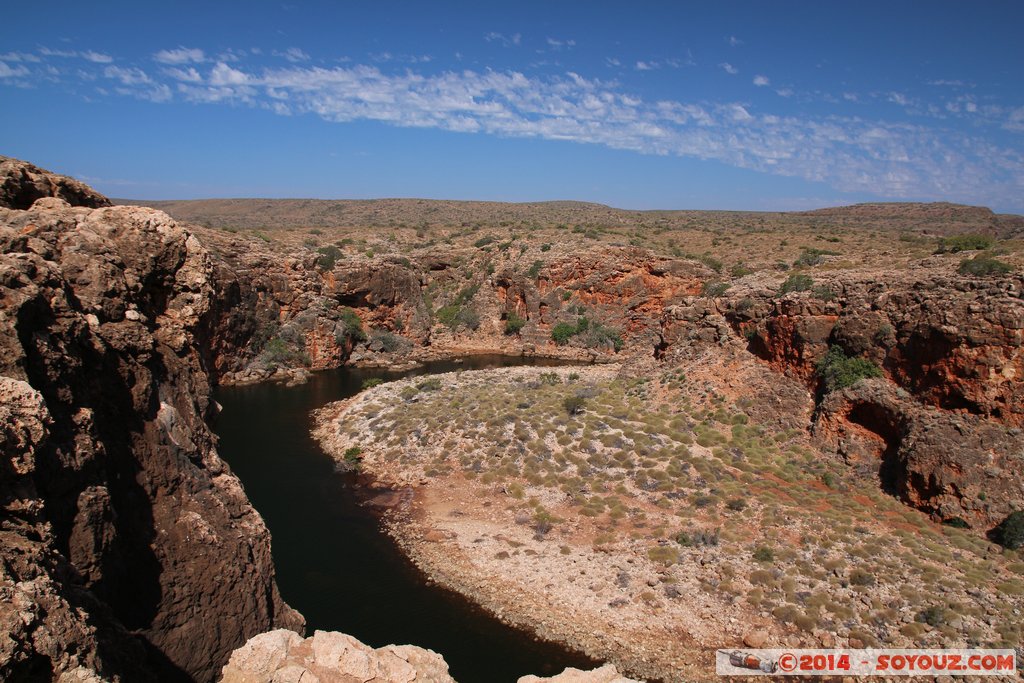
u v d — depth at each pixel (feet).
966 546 85.40
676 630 75.61
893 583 79.30
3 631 24.53
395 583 86.79
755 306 148.56
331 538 100.07
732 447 119.34
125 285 51.06
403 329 288.71
